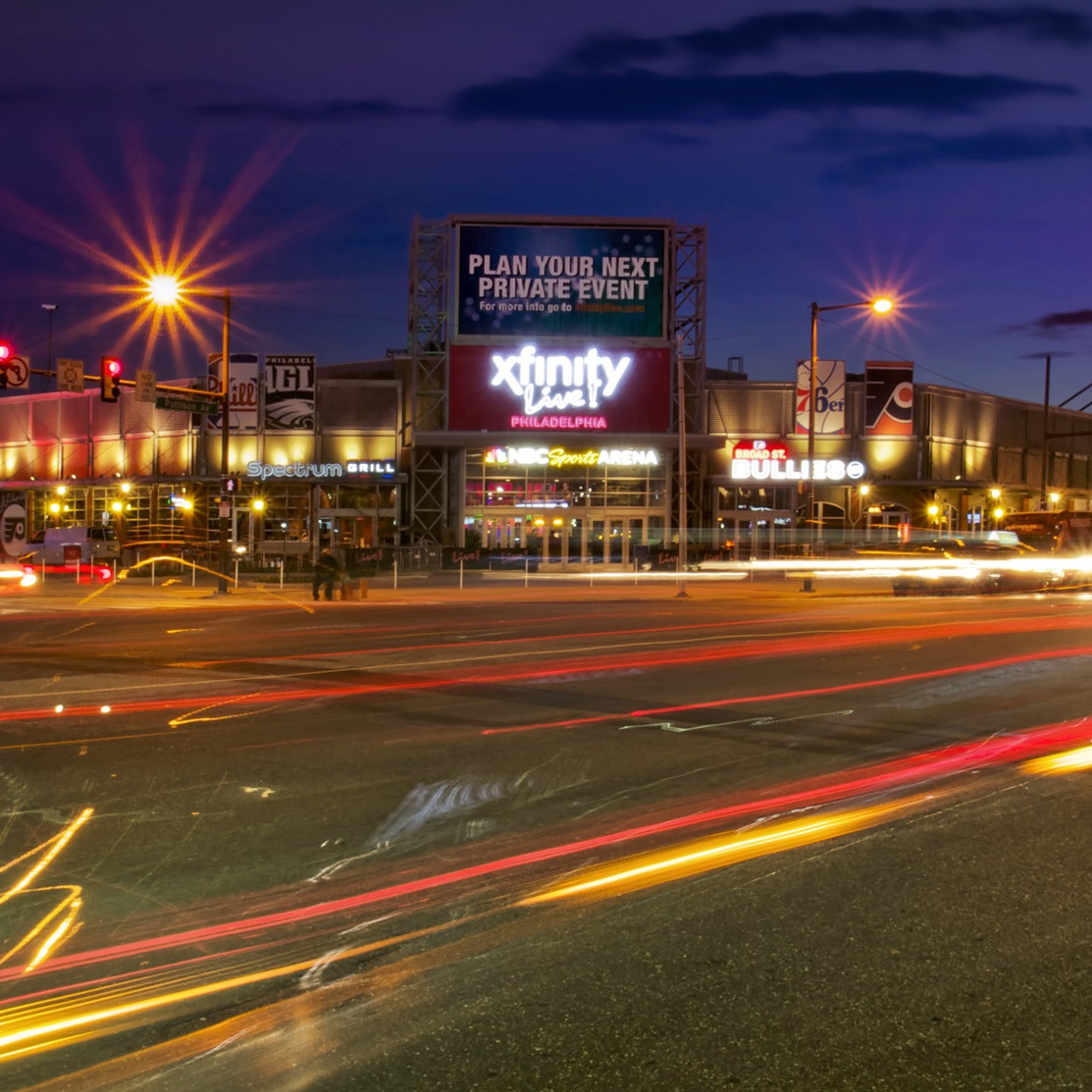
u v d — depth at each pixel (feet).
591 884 18.07
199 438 181.16
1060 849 20.01
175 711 35.09
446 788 24.88
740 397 183.01
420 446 173.99
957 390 191.62
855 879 18.21
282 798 23.95
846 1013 13.10
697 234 175.94
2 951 15.35
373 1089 11.41
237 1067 11.93
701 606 91.35
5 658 50.24
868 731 32.04
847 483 182.91
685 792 24.59
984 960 14.74
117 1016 13.24
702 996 13.58
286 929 16.08
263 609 86.89
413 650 54.29
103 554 154.51
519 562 166.09
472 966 14.58
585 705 36.47
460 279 172.04
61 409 199.93
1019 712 35.47
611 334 172.96
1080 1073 11.64
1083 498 223.92
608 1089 11.33
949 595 110.52
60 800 23.75
